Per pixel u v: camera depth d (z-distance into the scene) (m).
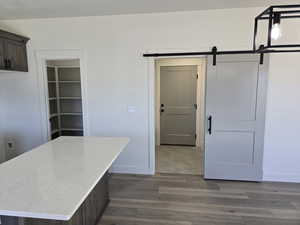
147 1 2.76
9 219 1.43
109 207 2.63
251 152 3.26
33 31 3.51
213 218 2.40
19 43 3.40
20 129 3.81
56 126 4.93
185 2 2.81
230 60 3.12
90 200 2.18
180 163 4.10
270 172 3.31
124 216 2.46
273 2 2.80
